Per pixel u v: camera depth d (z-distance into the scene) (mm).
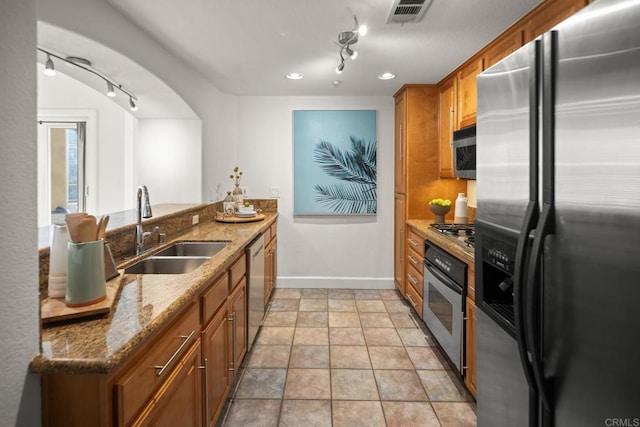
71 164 4141
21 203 824
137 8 1984
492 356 1385
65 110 4055
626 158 744
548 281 984
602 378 809
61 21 1666
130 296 1277
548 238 984
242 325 2387
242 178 4188
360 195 4172
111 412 899
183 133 3441
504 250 1248
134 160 4035
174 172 3457
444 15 2074
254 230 2883
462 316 2154
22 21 822
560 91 941
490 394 1404
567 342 914
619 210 762
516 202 1175
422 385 2262
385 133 4156
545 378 996
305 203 4188
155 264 2029
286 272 4285
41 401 877
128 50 2125
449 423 1907
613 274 777
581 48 869
